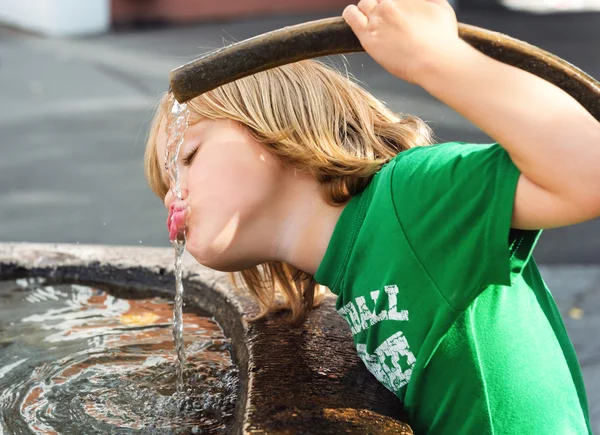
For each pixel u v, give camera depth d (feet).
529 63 3.98
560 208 3.94
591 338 10.89
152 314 7.27
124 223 16.47
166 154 5.07
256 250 5.09
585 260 14.47
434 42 4.00
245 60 4.17
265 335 5.82
